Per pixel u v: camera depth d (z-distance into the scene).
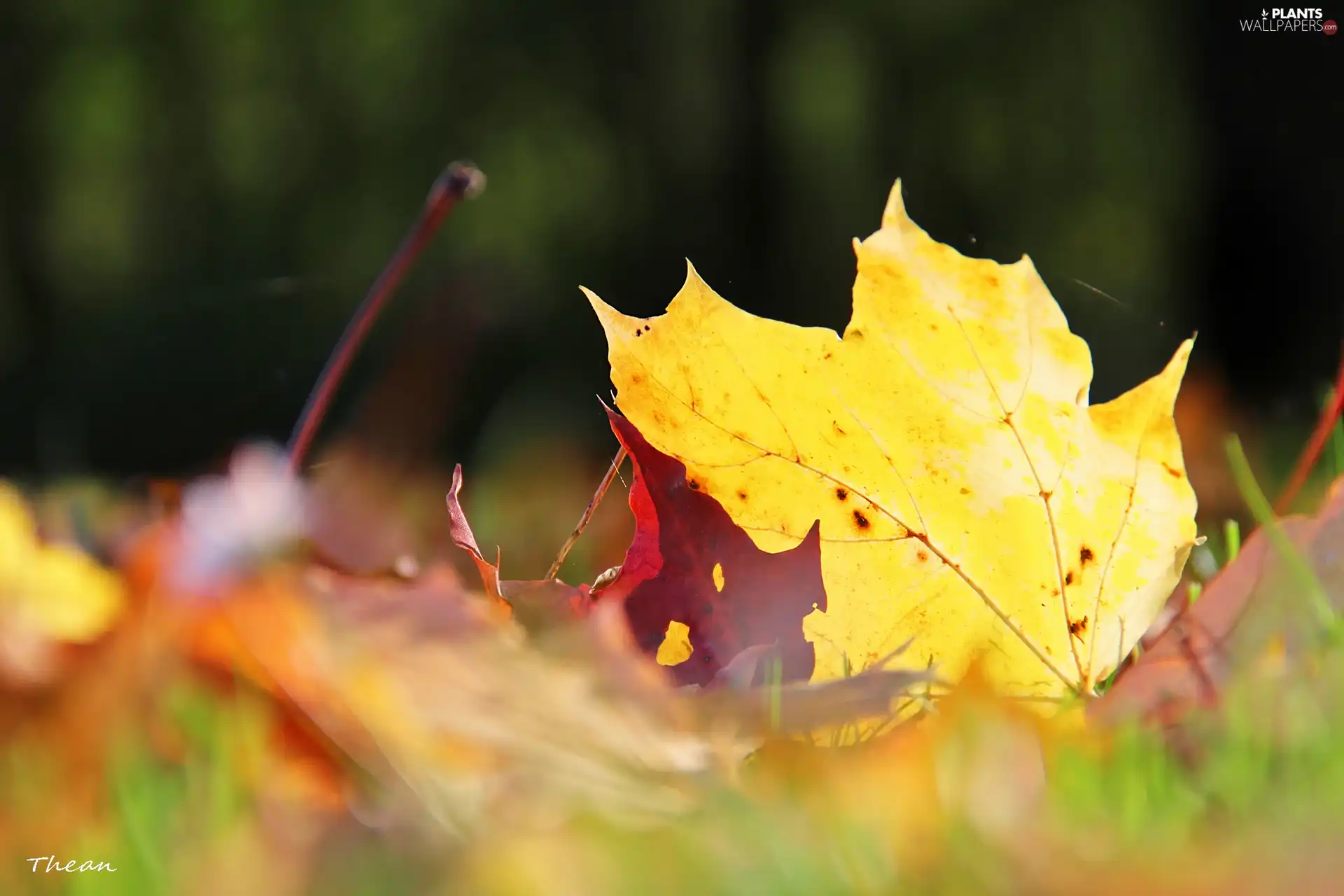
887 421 0.68
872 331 0.68
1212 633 0.65
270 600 0.60
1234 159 5.11
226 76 5.71
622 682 0.62
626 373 0.68
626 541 1.08
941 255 0.68
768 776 0.62
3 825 0.59
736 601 0.68
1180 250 5.21
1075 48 5.27
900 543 0.68
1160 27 5.17
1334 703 0.63
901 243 0.68
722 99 5.77
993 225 5.40
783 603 0.68
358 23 5.68
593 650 0.62
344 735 0.60
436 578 0.62
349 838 0.59
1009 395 0.68
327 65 5.71
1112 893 0.58
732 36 5.68
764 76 5.62
